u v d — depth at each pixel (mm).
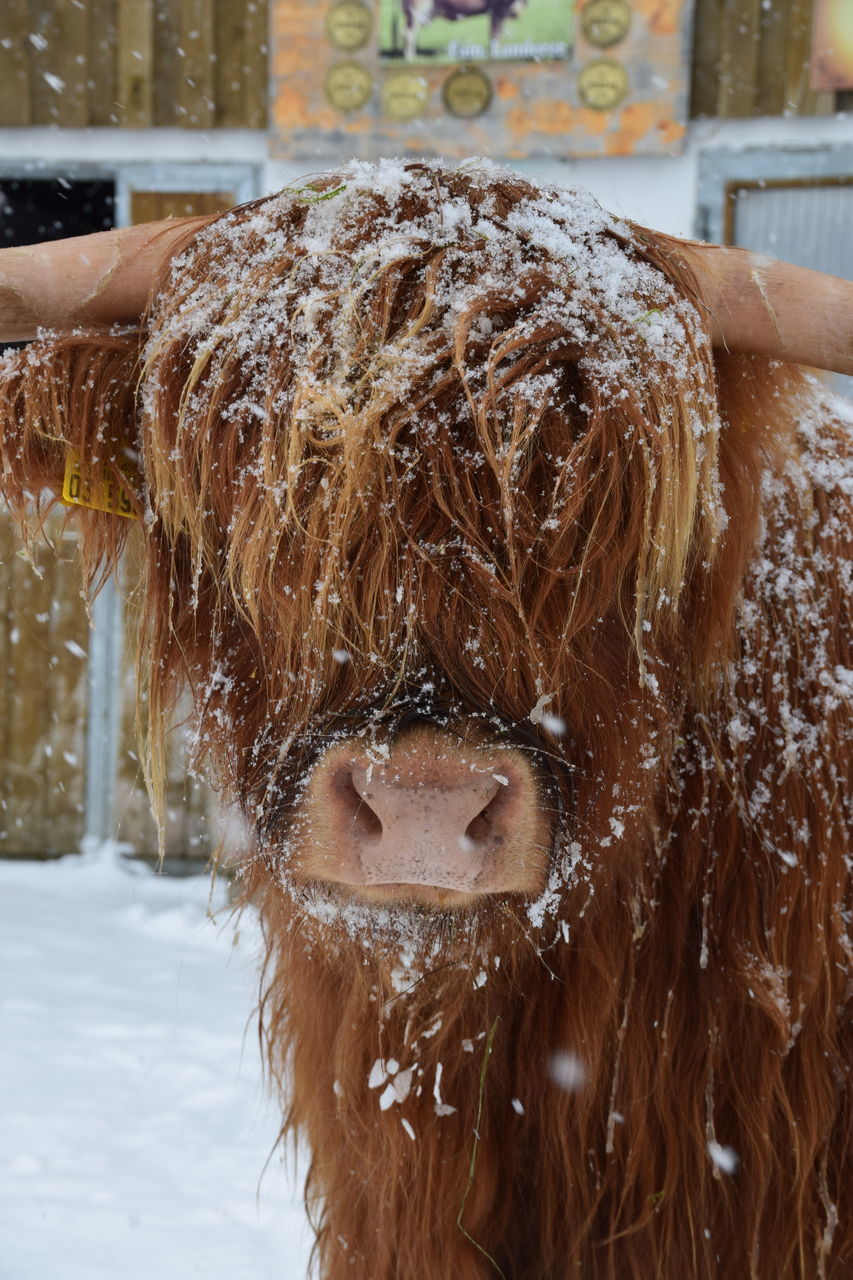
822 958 1479
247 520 1360
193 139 4109
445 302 1356
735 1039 1493
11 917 3818
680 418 1350
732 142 3758
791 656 1504
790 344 1412
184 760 1610
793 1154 1484
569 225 1404
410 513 1320
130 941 3670
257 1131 2400
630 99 3697
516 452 1304
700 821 1483
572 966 1484
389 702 1311
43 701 4449
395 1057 1518
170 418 1415
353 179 1434
